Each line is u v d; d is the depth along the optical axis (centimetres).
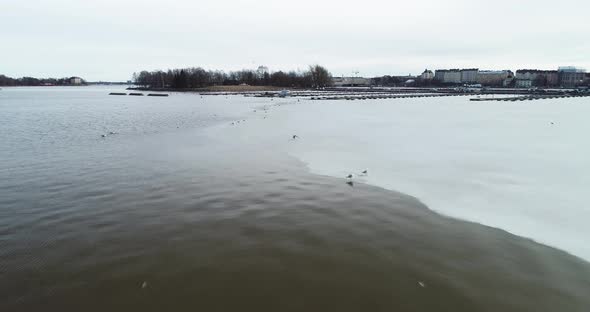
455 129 2642
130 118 3766
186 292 699
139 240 904
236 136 2422
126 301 673
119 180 1407
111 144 2175
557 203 1123
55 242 896
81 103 6750
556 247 862
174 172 1513
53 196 1228
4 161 1733
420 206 1120
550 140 2147
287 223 1002
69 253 842
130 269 775
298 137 2308
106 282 729
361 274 759
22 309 648
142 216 1052
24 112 4666
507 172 1456
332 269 777
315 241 898
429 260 809
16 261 808
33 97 9581
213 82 15850
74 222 1012
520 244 878
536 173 1437
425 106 5169
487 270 770
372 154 1802
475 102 6062
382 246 873
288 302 671
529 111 4194
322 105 5488
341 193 1241
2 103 6756
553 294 691
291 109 4719
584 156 1712
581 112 4016
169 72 16850
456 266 786
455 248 861
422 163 1616
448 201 1157
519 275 751
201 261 805
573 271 764
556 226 970
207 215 1059
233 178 1422
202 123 3228
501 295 689
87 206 1133
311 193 1245
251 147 2028
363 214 1062
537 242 888
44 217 1048
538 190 1240
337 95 8819
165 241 898
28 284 723
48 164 1673
